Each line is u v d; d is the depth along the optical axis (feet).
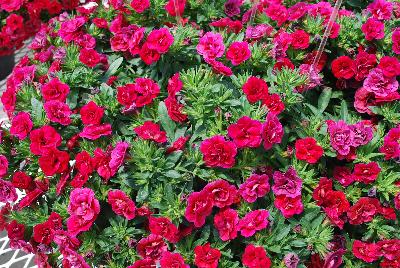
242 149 2.55
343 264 2.66
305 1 3.25
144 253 2.51
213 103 2.55
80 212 2.47
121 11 2.99
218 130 2.56
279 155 2.59
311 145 2.55
